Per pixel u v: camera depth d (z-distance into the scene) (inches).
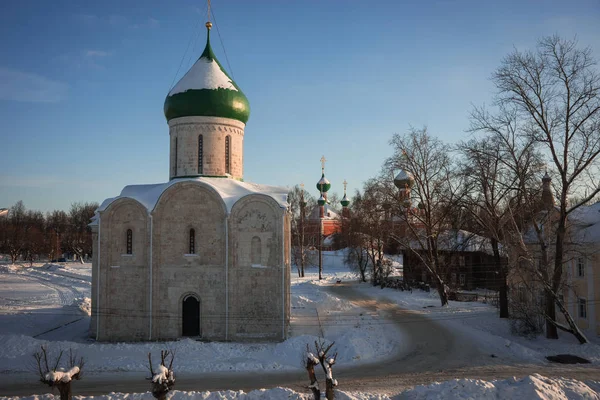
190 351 1290.6
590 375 1083.9
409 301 2290.8
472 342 1427.2
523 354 1283.2
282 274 1461.6
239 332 1446.9
